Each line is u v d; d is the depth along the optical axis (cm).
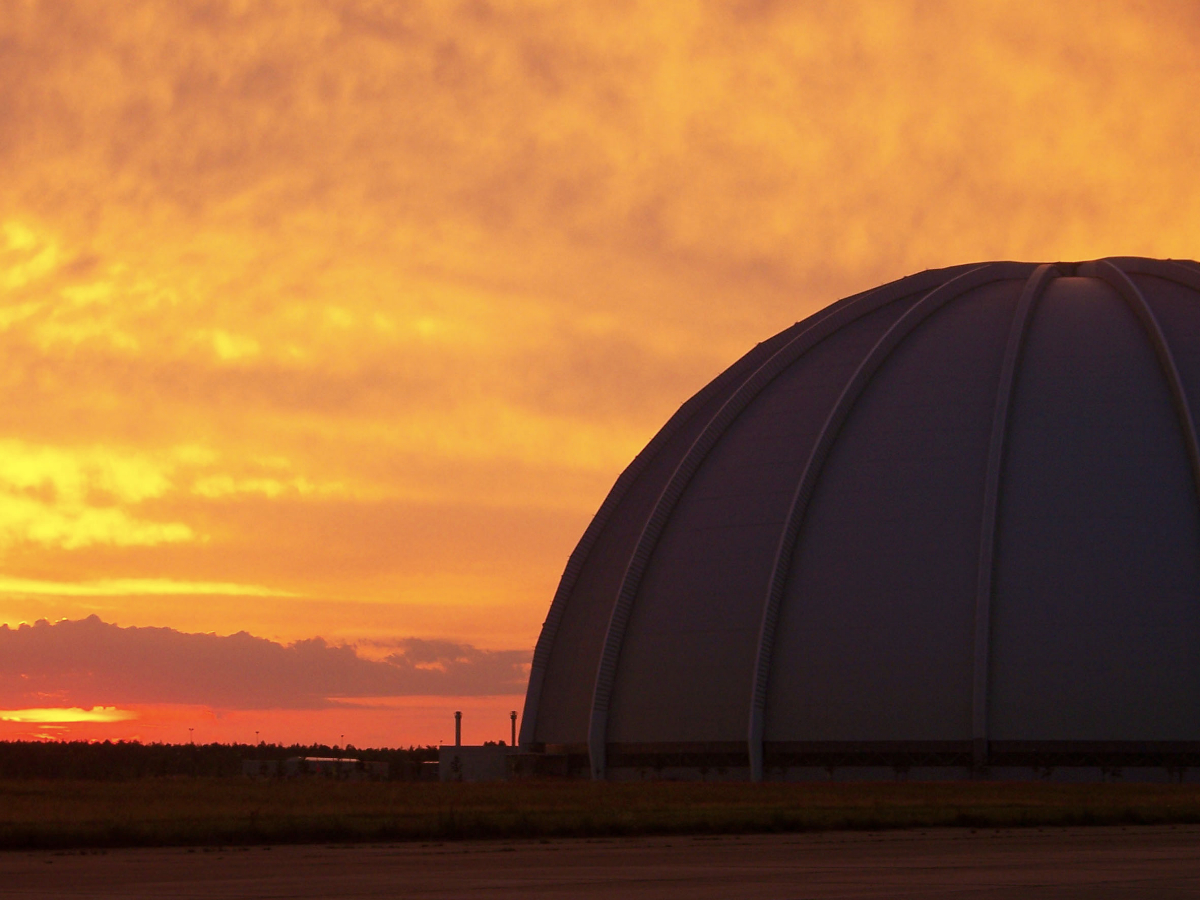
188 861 2900
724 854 3048
